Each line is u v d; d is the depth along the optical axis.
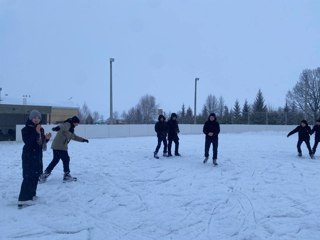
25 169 7.16
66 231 5.88
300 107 60.56
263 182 9.83
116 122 56.97
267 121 44.25
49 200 7.71
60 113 50.88
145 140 25.14
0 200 7.71
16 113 29.11
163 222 6.40
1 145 21.59
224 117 47.22
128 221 6.46
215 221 6.46
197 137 29.41
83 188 8.83
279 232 5.83
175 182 9.77
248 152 17.06
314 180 10.13
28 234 5.70
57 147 9.42
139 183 9.60
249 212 6.98
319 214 6.81
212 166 12.50
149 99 69.94
